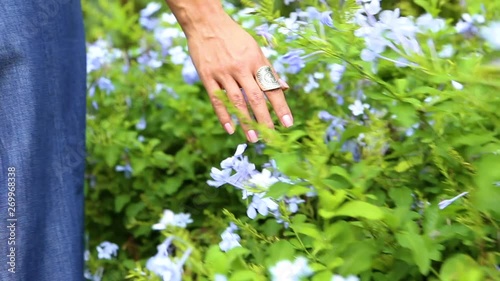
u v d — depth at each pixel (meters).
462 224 1.25
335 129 1.58
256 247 1.36
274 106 1.39
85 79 1.51
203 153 1.83
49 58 1.38
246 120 1.25
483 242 1.23
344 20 1.38
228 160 1.33
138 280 1.31
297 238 1.31
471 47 1.51
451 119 1.37
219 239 1.65
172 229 1.38
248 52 1.40
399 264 1.26
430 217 1.25
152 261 1.30
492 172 1.16
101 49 2.00
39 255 1.38
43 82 1.36
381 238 1.23
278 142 1.26
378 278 1.26
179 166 1.83
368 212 1.16
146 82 1.95
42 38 1.36
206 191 1.77
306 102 1.70
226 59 1.40
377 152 1.44
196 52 1.42
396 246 1.23
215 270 1.22
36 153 1.36
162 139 1.92
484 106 1.24
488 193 1.15
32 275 1.38
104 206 1.89
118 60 2.05
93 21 2.34
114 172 1.89
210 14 1.41
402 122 1.33
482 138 1.27
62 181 1.42
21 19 1.33
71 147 1.45
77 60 1.49
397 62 1.31
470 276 1.13
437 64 1.30
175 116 1.90
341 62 1.39
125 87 1.98
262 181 1.31
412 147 1.42
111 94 1.97
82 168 1.49
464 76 1.23
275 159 1.24
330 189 1.28
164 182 1.84
